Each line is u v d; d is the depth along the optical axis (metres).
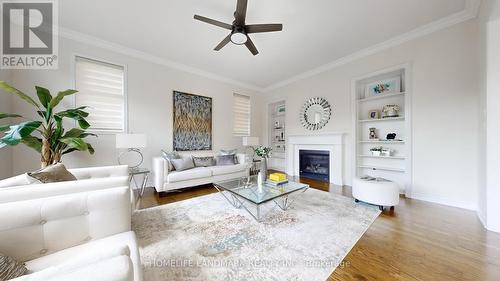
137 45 3.30
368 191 2.49
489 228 1.92
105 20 2.63
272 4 2.29
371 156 3.54
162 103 3.87
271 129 5.80
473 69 2.44
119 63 3.36
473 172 2.46
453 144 2.60
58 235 0.97
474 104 2.44
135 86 3.54
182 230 1.93
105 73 3.29
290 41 3.16
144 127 3.64
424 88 2.83
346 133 3.83
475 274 1.31
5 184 1.26
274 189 2.45
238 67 4.26
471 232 1.88
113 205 1.12
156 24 2.71
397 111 3.23
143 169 3.42
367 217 2.23
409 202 2.75
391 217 2.24
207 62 3.99
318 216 2.26
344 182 3.86
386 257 1.50
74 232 1.01
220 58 3.80
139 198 2.97
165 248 1.62
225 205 2.64
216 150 4.74
